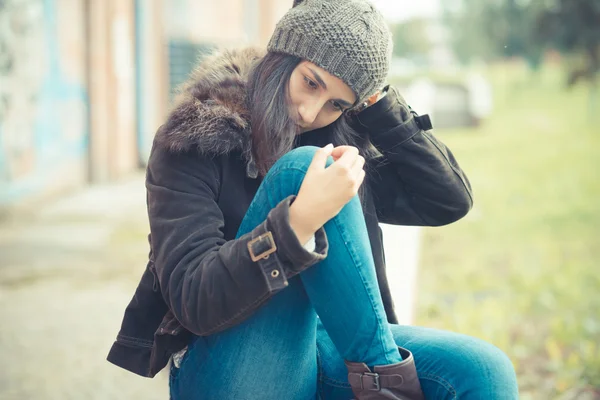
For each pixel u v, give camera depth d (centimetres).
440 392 157
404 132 188
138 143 1319
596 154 1502
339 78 165
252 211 151
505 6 2477
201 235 152
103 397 323
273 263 138
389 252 282
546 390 352
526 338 442
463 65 5106
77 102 1053
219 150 159
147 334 170
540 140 1797
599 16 1552
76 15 1036
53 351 384
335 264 146
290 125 165
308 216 138
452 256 709
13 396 323
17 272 572
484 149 1647
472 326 451
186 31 1411
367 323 148
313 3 165
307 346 158
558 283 591
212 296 141
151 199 159
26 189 850
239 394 156
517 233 825
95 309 470
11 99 797
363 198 185
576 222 879
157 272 155
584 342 427
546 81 3431
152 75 1342
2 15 769
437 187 193
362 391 150
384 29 171
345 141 186
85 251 657
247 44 183
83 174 1095
